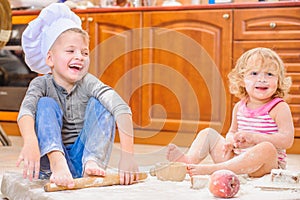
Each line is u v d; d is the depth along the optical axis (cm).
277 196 131
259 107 180
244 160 158
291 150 276
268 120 177
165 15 301
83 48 152
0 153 247
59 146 140
